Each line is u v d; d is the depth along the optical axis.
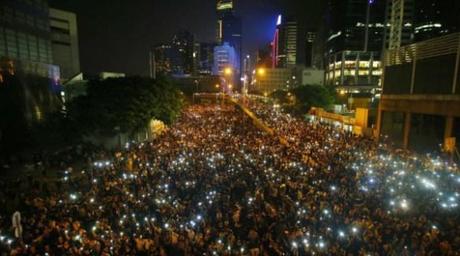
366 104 72.50
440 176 22.03
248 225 15.72
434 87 35.94
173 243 13.42
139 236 14.00
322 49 172.25
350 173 22.44
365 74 135.88
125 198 17.75
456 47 32.84
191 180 21.28
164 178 21.48
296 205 17.19
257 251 12.64
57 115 34.78
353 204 17.22
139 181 20.58
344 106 70.62
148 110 39.28
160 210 16.50
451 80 33.50
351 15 132.62
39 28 45.22
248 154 27.41
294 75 174.25
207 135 37.22
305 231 14.37
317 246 13.22
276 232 14.74
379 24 132.88
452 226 14.40
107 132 37.03
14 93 37.31
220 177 21.45
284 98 95.38
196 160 25.55
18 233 12.63
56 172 25.17
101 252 12.51
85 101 34.72
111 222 15.45
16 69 38.88
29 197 17.94
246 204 17.73
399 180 21.03
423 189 19.38
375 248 12.94
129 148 33.31
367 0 131.62
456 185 20.05
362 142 34.78
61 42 66.75
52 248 12.45
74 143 33.75
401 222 14.58
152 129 49.16
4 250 12.20
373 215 15.80
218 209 16.84
